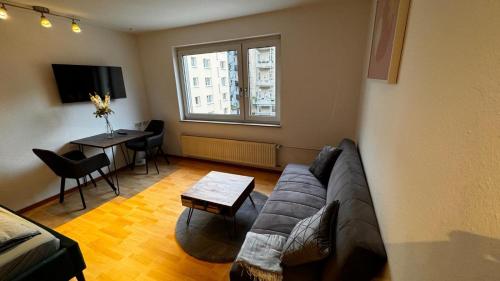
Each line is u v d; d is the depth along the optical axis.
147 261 1.90
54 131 2.96
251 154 3.59
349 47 2.70
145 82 4.21
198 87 3.93
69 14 2.79
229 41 3.41
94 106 3.39
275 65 3.25
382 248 0.99
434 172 0.61
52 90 2.89
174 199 2.89
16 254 1.34
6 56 2.48
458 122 0.51
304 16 2.80
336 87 2.89
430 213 0.61
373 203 1.36
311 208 1.89
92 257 1.96
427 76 0.71
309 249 1.22
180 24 3.39
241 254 1.37
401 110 0.96
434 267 0.57
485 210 0.41
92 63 3.33
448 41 0.59
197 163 4.10
